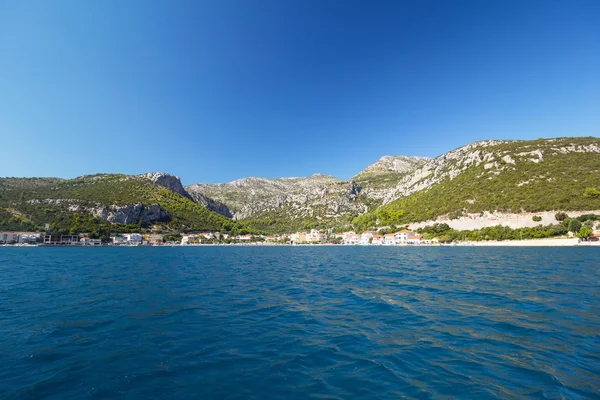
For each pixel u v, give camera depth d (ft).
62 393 24.30
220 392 24.72
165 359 31.78
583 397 23.12
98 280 91.86
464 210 446.19
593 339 36.04
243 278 97.40
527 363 29.66
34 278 96.12
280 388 25.49
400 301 59.26
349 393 24.58
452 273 101.96
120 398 23.61
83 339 38.14
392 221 568.41
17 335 39.58
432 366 29.58
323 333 40.52
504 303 55.57
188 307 55.83
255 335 39.75
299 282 87.76
